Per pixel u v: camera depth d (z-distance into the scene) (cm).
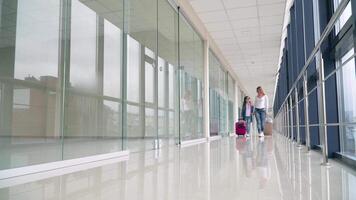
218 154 330
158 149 427
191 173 199
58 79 322
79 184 165
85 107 357
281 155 306
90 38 371
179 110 551
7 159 225
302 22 512
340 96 272
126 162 266
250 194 136
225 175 189
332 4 283
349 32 224
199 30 673
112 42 397
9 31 260
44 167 221
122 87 377
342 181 161
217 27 675
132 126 400
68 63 336
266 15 600
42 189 153
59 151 284
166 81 509
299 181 163
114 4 403
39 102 296
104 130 376
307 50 409
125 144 363
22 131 272
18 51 271
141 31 441
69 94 336
